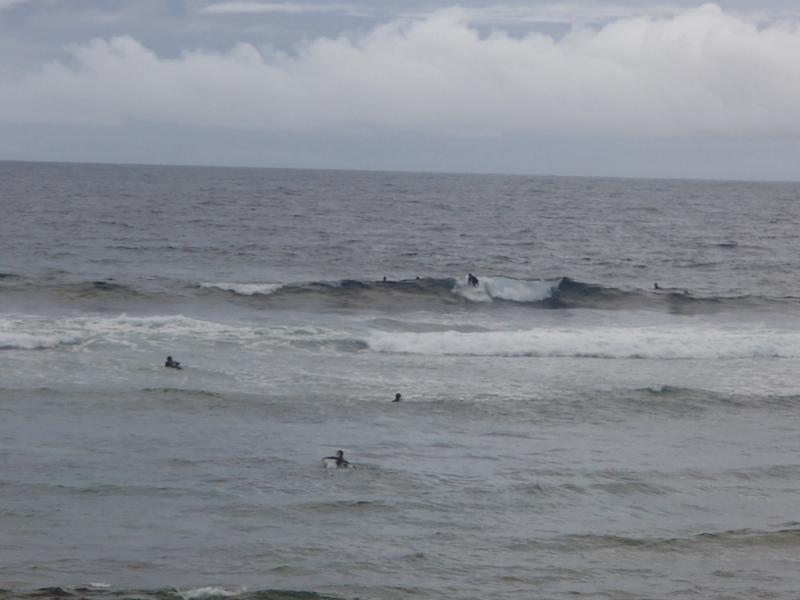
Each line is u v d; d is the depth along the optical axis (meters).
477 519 68.12
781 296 169.00
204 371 103.38
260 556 60.66
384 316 142.25
